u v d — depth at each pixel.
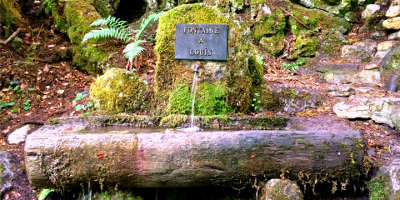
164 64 2.74
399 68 3.25
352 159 2.02
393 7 4.15
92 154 1.95
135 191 2.18
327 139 2.03
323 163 2.02
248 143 1.99
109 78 2.90
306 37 4.59
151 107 2.83
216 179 2.02
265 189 2.02
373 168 2.10
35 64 3.82
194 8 2.71
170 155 1.96
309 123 2.54
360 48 4.20
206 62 2.74
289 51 4.54
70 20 4.29
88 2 4.71
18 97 3.35
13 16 4.21
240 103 2.81
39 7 4.63
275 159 2.01
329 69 3.97
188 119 2.53
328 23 4.78
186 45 2.71
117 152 1.95
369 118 2.73
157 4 5.26
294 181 2.04
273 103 3.07
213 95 2.75
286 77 3.86
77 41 4.14
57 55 4.11
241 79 2.80
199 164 1.98
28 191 2.45
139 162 1.96
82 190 2.18
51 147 1.93
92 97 2.99
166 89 2.78
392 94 3.08
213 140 1.98
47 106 3.32
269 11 4.66
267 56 4.45
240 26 2.79
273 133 2.03
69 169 1.96
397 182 1.93
